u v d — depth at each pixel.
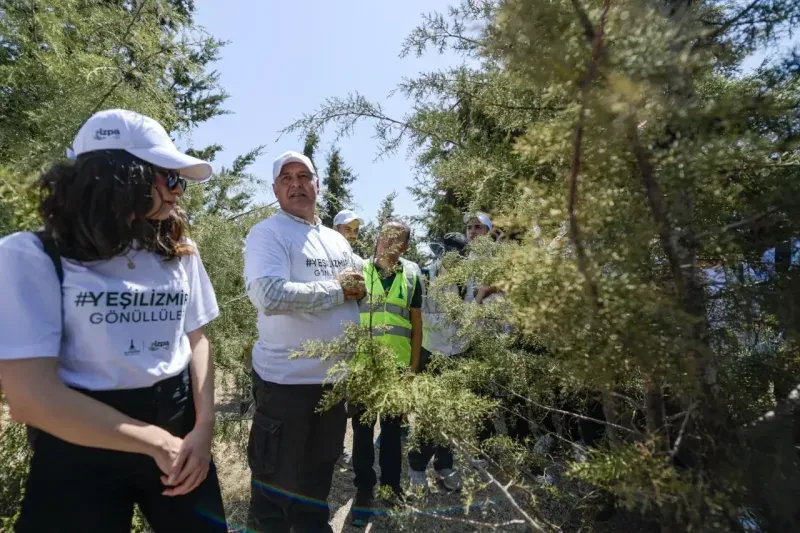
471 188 1.35
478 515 1.61
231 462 3.11
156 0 3.01
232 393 3.35
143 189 1.16
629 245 0.69
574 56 0.64
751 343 1.02
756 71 0.96
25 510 1.12
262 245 1.99
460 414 1.09
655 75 0.62
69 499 1.12
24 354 1.01
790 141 0.74
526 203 0.87
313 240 2.15
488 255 1.52
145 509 1.31
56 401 1.02
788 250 0.83
